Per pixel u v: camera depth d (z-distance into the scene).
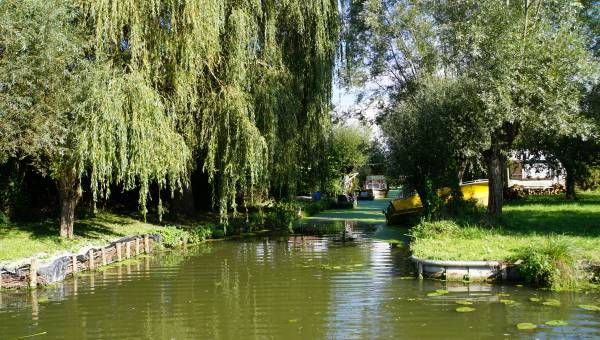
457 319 7.93
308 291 10.17
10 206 17.27
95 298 9.90
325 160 19.11
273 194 19.78
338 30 18.20
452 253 11.38
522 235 13.43
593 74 13.98
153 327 7.99
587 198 28.55
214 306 9.20
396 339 7.14
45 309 9.11
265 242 18.41
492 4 14.92
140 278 11.84
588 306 8.31
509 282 10.18
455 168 17.77
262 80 16.11
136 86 12.91
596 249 10.91
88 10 13.48
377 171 69.94
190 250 16.52
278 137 16.19
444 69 21.17
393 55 27.48
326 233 21.25
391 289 10.03
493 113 13.93
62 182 14.36
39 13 11.37
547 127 14.23
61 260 11.71
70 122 12.45
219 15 14.45
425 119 16.83
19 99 10.88
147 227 18.41
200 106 15.69
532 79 14.05
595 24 20.47
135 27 13.21
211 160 15.20
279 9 16.70
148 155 13.07
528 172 32.06
